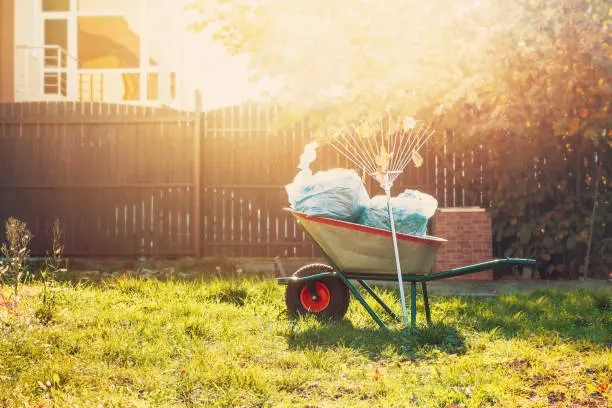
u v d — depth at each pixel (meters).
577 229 9.78
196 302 6.94
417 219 6.18
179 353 5.05
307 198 6.04
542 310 6.84
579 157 9.92
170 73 16.69
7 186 11.70
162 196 11.64
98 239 11.69
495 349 5.14
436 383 4.36
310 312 6.38
